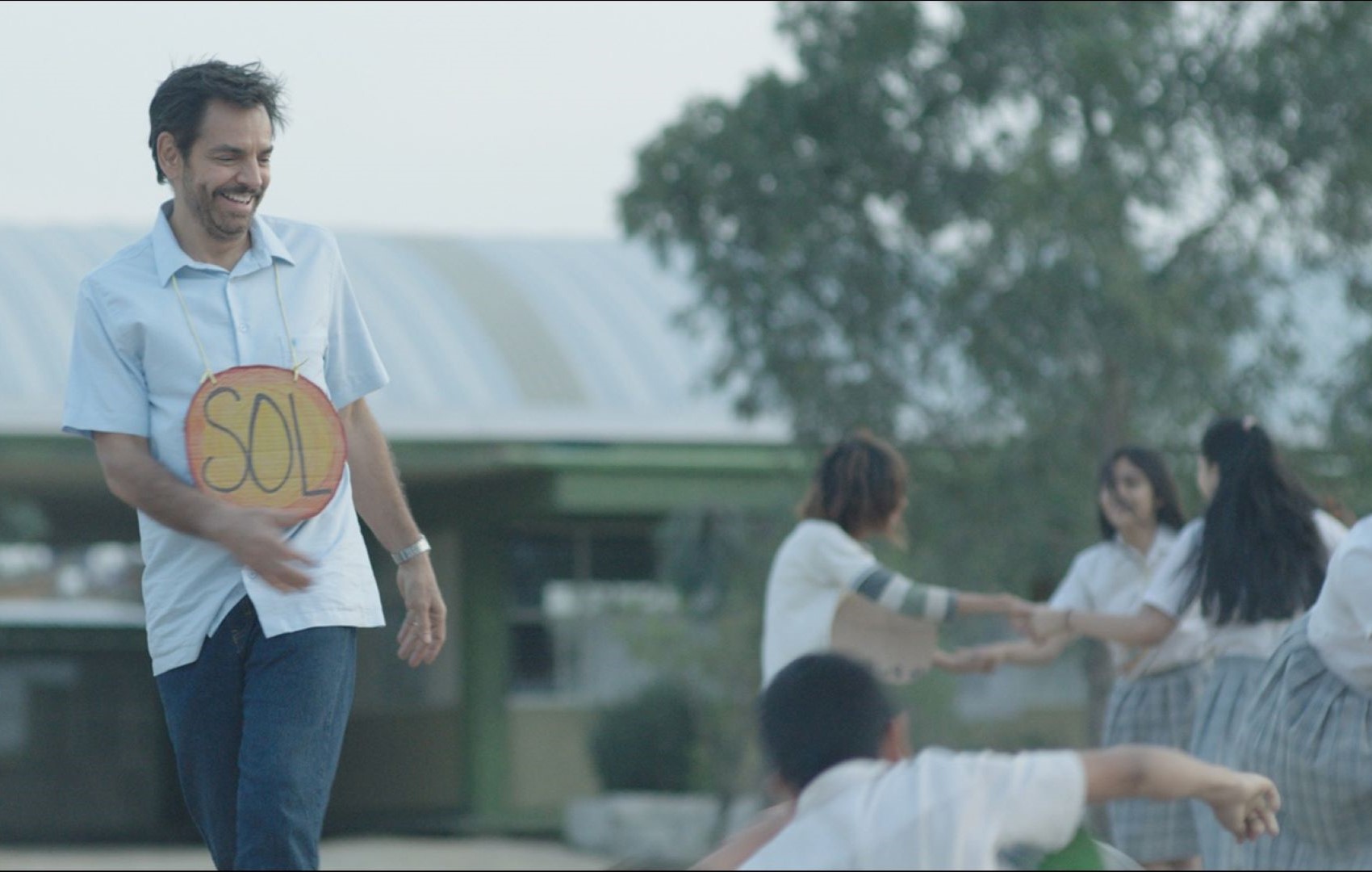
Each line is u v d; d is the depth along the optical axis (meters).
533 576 24.23
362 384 5.38
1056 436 16.19
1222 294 15.73
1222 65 15.61
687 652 19.52
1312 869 6.16
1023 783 3.70
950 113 16.52
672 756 20.48
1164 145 15.52
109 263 5.05
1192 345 15.58
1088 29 15.55
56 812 31.50
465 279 26.92
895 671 7.99
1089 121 15.88
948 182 16.52
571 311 25.81
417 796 25.17
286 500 4.98
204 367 5.00
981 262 15.66
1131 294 14.98
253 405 5.00
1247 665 7.82
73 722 32.03
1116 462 9.30
